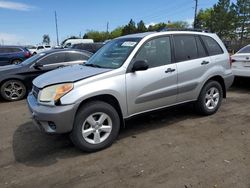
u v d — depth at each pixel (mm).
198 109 5949
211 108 6047
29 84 8641
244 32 55438
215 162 3982
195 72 5570
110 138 4566
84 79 4320
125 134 5160
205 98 5902
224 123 5598
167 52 5250
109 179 3660
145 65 4605
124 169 3891
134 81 4719
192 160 4062
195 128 5359
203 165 3906
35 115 4289
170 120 5855
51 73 4953
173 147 4527
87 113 4301
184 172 3740
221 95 6203
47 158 4336
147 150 4453
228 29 55844
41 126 4328
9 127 5863
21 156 4449
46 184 3617
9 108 7535
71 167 4016
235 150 4352
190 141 4750
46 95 4250
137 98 4797
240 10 54688
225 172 3703
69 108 4125
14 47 17359
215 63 5949
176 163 3990
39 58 8812
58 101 4129
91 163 4105
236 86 9219
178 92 5359
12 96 8469
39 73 8711
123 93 4613
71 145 4773
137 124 5664
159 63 5098
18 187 3578
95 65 5082
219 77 6105
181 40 5516
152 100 5004
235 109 6559
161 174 3717
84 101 4363
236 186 3389
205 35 5996
